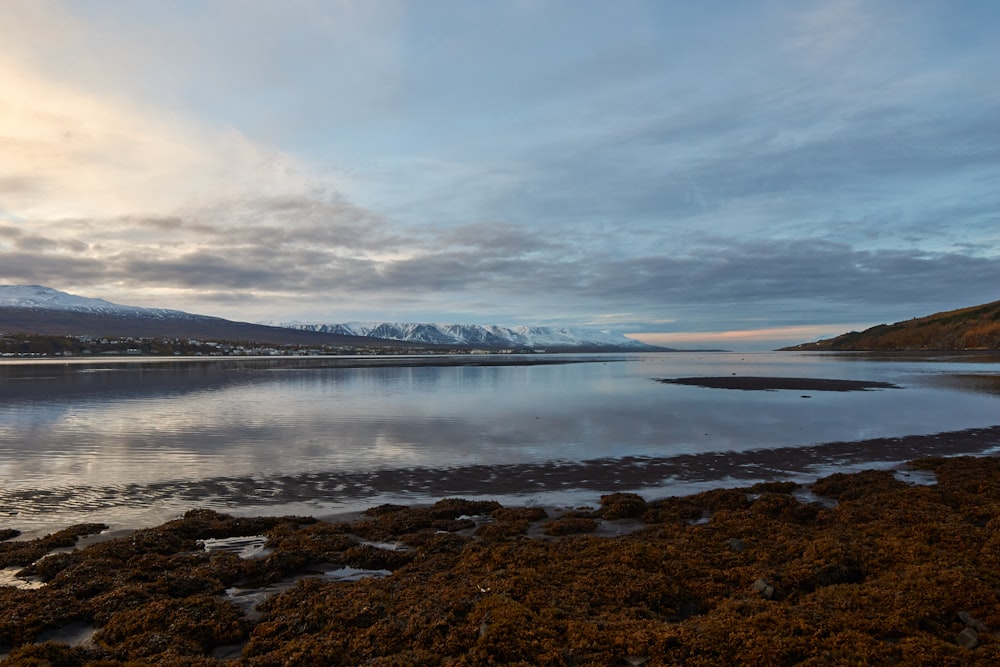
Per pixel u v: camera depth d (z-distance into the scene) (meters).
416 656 8.50
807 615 9.43
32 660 8.29
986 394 52.03
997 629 8.94
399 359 176.25
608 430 32.44
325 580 11.85
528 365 128.25
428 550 13.59
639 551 12.64
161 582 11.21
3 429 32.53
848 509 16.20
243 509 17.81
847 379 72.44
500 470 22.95
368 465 23.73
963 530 13.39
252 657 8.70
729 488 20.34
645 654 8.48
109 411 40.75
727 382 68.88
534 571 11.45
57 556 12.80
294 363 139.00
